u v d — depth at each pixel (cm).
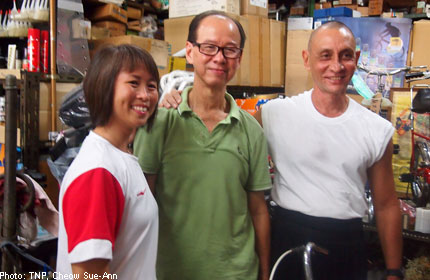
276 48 351
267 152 141
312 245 120
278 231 148
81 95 206
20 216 143
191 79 183
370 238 214
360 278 142
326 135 139
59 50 229
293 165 143
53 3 224
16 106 131
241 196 131
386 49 339
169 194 126
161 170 128
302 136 141
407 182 209
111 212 86
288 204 143
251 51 322
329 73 135
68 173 89
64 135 206
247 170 133
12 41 275
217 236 126
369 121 140
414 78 236
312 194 139
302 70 350
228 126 128
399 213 149
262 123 153
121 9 298
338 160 138
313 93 145
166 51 262
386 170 144
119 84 92
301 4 409
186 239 126
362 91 256
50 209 145
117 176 90
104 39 255
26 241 150
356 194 140
